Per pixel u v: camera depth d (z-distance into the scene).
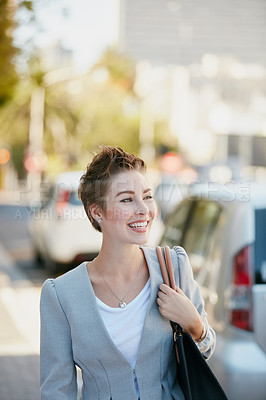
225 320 4.15
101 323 2.50
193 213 5.36
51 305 2.57
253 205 4.37
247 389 3.95
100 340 2.49
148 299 2.58
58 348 2.55
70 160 38.75
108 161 2.59
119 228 2.54
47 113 43.06
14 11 10.70
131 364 2.53
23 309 9.48
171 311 2.50
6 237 19.20
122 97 47.41
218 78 45.44
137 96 50.22
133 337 2.53
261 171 31.50
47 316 2.58
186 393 2.44
